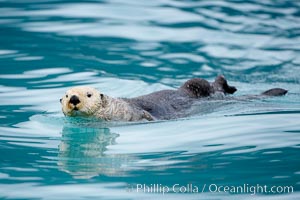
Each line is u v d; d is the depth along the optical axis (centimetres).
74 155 1959
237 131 2148
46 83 2845
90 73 3003
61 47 3394
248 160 1866
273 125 2198
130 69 3078
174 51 3362
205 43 3491
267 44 3462
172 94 2567
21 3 4159
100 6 4094
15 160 1919
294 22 3838
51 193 1656
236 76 3000
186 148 1994
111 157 1933
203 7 4106
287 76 2988
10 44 3428
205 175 1759
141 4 4147
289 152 1919
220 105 2520
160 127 2245
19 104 2558
